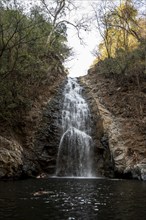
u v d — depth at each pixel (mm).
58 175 27328
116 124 29062
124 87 34281
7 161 22484
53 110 31828
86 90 37062
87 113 32031
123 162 25281
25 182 20109
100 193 14766
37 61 27812
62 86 36969
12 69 22969
